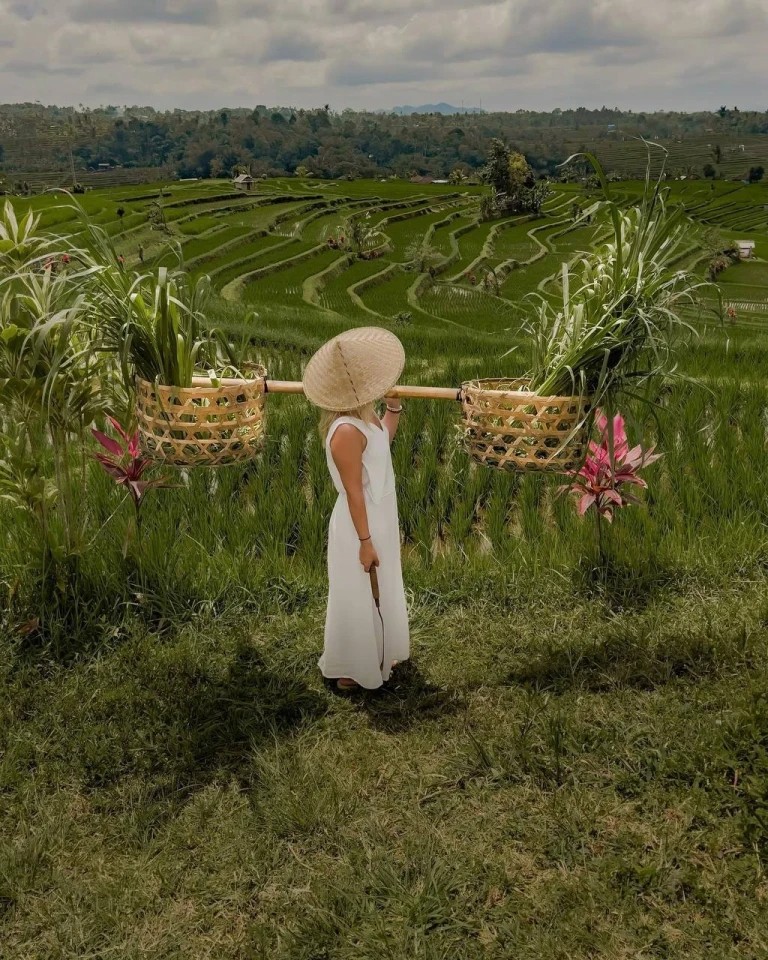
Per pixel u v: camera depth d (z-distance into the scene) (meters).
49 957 2.66
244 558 5.03
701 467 6.15
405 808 3.22
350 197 110.81
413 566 5.23
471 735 3.56
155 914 2.80
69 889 2.89
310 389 3.57
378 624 3.84
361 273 56.59
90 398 4.37
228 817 3.21
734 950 2.54
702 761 3.27
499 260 67.19
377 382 3.54
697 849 2.93
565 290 3.76
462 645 4.31
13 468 4.36
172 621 4.53
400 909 2.73
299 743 3.60
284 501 5.89
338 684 4.01
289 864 2.98
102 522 5.45
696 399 7.59
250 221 83.62
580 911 2.69
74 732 3.67
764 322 38.41
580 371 3.56
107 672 4.12
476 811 3.19
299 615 4.63
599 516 4.78
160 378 3.61
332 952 2.61
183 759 3.50
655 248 3.62
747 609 4.36
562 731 3.52
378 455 3.72
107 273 3.68
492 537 5.52
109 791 3.37
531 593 4.69
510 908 2.72
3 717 3.77
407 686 4.01
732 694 3.70
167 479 4.72
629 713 3.67
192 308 3.74
